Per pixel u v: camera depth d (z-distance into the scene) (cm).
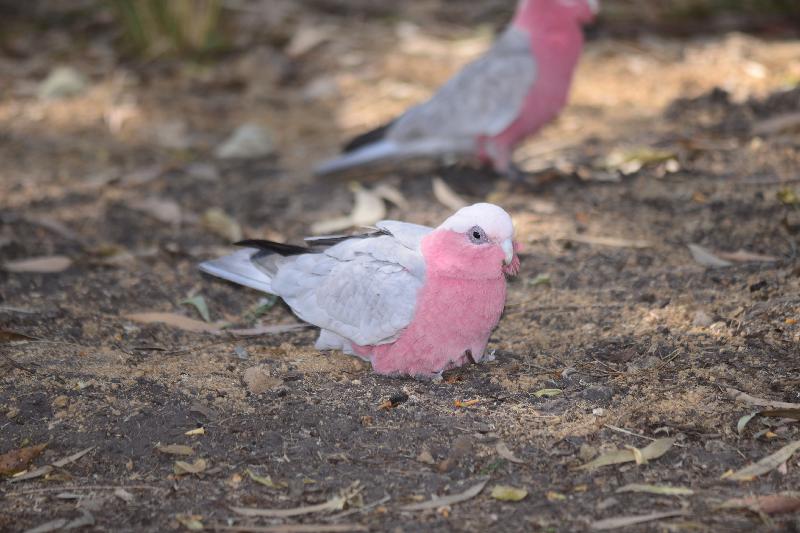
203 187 1188
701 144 1133
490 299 696
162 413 688
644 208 1023
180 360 771
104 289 900
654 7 1678
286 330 829
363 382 730
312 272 755
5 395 708
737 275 856
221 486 616
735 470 608
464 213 683
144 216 1099
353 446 648
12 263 943
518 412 679
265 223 1079
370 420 674
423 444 647
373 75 1514
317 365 759
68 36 1706
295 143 1327
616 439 645
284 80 1530
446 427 663
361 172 1223
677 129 1218
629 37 1578
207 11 1617
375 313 710
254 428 671
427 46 1605
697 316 788
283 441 656
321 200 1139
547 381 720
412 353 715
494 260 677
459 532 562
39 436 668
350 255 736
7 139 1334
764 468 603
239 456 643
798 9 1622
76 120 1403
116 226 1070
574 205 1052
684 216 991
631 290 856
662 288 852
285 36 1669
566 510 577
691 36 1582
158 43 1616
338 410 688
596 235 973
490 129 1099
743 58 1449
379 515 582
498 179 1148
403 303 698
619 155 1142
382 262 716
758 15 1630
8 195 1142
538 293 871
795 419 653
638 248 939
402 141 1139
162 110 1434
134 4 1614
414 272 699
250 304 893
